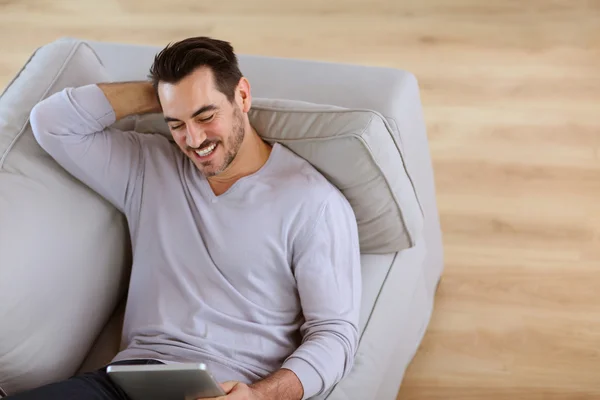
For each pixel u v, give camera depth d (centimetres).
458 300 207
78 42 167
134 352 147
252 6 310
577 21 286
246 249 147
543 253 214
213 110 141
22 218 142
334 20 300
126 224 165
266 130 155
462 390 190
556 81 263
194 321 147
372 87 173
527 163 238
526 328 199
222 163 147
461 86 266
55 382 136
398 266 166
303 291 144
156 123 166
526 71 268
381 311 159
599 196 226
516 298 206
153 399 131
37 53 167
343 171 150
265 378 135
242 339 145
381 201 152
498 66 271
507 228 221
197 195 153
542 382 189
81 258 150
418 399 190
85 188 157
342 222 147
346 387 147
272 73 183
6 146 149
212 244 149
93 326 155
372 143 147
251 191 149
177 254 151
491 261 214
